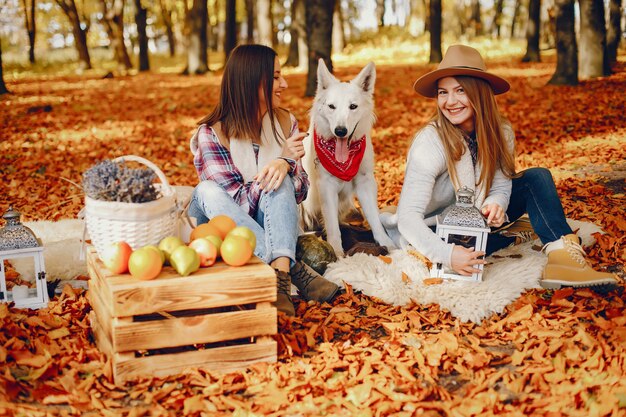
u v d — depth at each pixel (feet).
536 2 65.82
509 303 10.77
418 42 99.50
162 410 7.52
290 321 10.05
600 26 46.01
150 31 155.43
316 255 12.39
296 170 11.55
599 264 12.41
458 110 11.78
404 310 10.75
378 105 41.14
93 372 8.54
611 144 25.31
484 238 11.09
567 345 8.98
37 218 17.75
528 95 40.09
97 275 9.05
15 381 7.98
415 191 11.89
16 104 45.68
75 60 107.76
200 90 55.01
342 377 8.34
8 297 10.77
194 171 24.41
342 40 99.86
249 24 93.71
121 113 41.55
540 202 11.73
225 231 9.92
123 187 8.65
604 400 7.49
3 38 139.13
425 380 8.33
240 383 8.29
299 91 48.16
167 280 8.17
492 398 7.61
